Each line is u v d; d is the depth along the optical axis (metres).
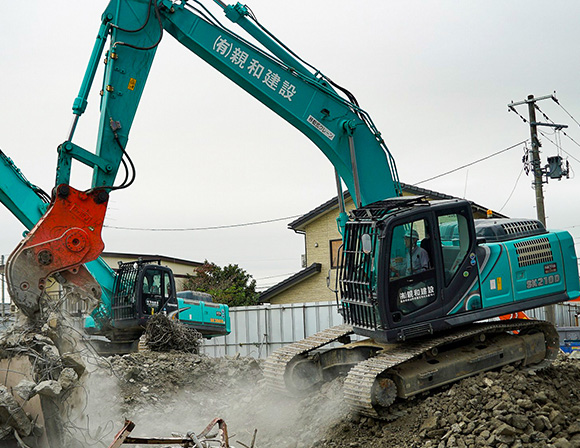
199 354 16.62
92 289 8.48
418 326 9.49
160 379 12.88
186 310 20.30
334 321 25.84
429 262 9.73
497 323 10.50
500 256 10.31
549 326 10.84
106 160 9.09
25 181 13.61
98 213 8.60
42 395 7.08
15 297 8.03
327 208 29.20
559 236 11.05
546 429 8.44
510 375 9.44
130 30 9.45
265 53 10.43
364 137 10.73
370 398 8.76
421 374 9.31
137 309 17.73
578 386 10.27
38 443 7.05
